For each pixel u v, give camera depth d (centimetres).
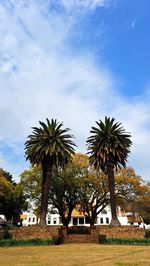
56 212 5997
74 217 8894
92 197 5744
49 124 4316
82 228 5478
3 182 5628
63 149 4156
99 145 4244
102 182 5588
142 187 5541
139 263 1811
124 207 6059
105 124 4359
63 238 4028
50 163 4197
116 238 3725
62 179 5531
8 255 2367
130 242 3581
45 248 3091
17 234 3797
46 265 1759
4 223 7519
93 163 4403
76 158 5656
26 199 5794
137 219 9294
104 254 2408
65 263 1848
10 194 5959
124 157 4259
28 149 4231
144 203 6322
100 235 3812
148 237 3766
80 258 2131
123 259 2038
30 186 5666
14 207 7188
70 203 5706
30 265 1761
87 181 5516
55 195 5594
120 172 5553
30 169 5728
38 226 3888
